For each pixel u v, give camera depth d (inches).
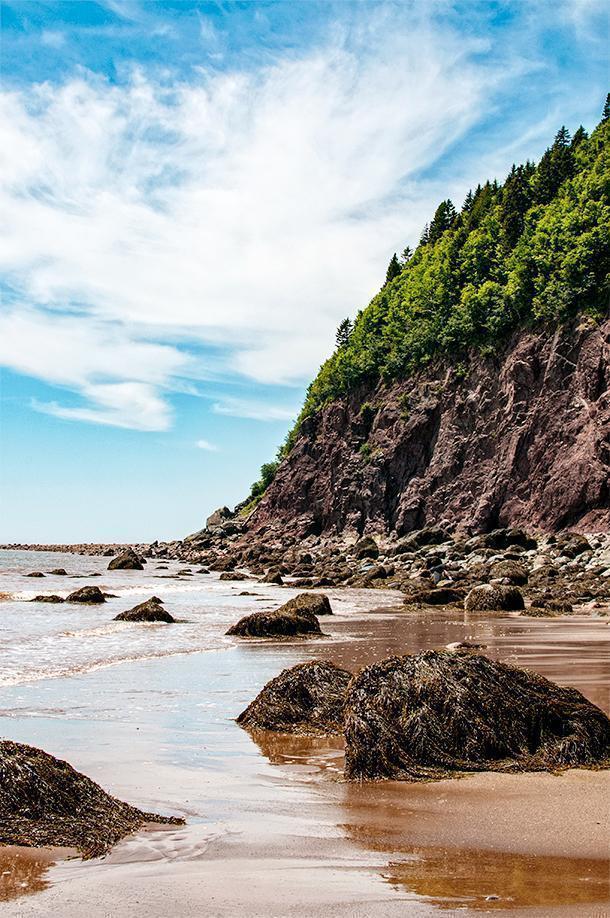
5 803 285.7
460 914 206.8
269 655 746.2
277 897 220.4
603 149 3774.6
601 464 2413.9
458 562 2117.4
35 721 466.9
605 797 324.5
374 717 377.4
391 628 995.3
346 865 247.9
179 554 4126.5
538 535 2488.9
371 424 3597.4
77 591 1349.7
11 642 826.8
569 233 3004.4
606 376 2578.7
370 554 2659.9
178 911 211.3
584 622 1086.4
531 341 2864.2
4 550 6707.7
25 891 226.1
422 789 339.9
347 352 4153.5
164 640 855.7
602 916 204.8
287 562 2827.3
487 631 959.6
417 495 3002.0
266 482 4965.6
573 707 397.7
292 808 314.8
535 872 240.4
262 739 438.0
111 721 471.8
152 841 273.0
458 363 3208.7
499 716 384.8
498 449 2792.8
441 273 3722.9
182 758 395.2
